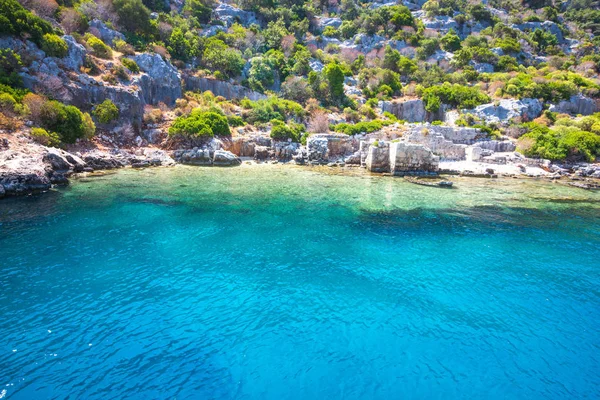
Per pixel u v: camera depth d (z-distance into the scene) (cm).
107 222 2312
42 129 3688
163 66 6009
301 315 1401
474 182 4169
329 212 2767
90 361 1102
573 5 13975
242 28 9238
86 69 4922
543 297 1566
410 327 1341
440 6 12706
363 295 1559
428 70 8944
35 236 2023
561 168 4994
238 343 1227
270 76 7831
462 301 1527
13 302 1384
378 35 10794
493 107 6675
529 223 2608
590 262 1934
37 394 964
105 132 4662
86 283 1560
